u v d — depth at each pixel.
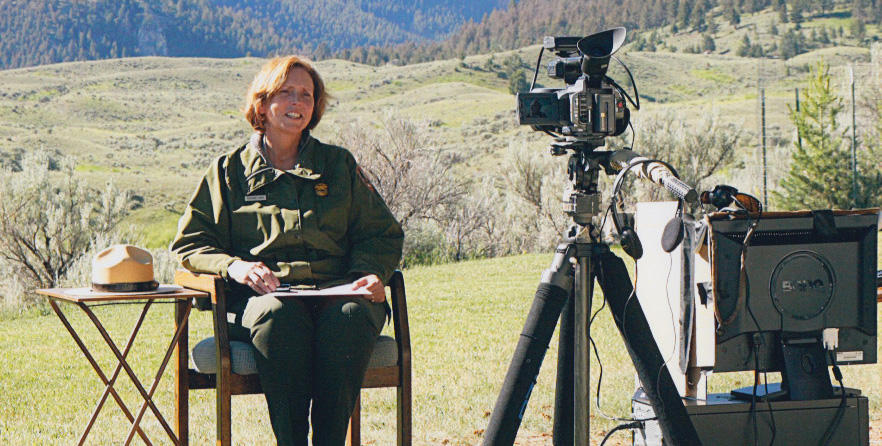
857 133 26.27
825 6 178.00
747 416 3.19
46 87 119.31
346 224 3.55
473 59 148.25
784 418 3.20
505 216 27.38
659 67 127.56
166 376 7.39
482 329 9.95
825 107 25.59
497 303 12.52
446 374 6.82
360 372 3.13
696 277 3.22
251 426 4.89
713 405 3.16
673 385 2.91
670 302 3.40
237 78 138.62
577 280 2.94
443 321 10.73
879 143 25.94
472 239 25.94
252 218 3.46
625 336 2.94
